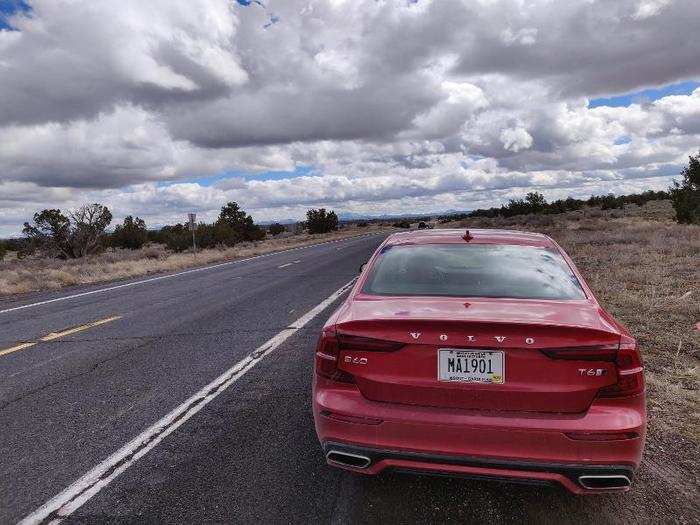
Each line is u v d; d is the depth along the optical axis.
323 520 2.66
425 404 2.51
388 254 3.61
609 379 2.36
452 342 2.45
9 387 4.97
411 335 2.50
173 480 3.11
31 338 7.24
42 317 9.08
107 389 4.82
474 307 2.71
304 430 3.79
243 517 2.71
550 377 2.38
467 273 3.18
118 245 45.19
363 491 2.94
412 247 3.67
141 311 9.14
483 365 2.44
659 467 3.11
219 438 3.69
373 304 2.91
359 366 2.61
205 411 4.21
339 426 2.59
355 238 44.44
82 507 2.85
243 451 3.47
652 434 3.53
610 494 2.84
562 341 2.36
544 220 39.41
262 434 3.73
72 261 25.94
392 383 2.54
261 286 11.93
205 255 25.58
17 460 3.44
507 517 2.65
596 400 2.37
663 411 3.87
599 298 7.72
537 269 3.20
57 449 3.58
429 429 2.44
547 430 2.33
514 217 48.03
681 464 3.13
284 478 3.10
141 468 3.27
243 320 7.88
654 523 2.58
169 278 15.27
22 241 29.89
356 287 3.31
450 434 2.42
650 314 6.69
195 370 5.34
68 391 4.79
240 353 5.94
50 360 5.93
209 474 3.17
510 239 3.70
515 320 2.48
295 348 6.07
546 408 2.39
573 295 2.89
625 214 41.16
